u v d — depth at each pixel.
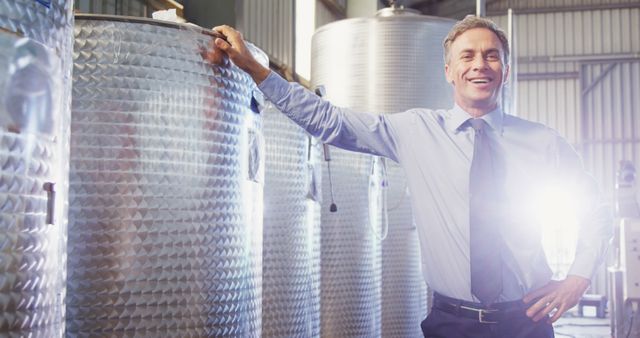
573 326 11.22
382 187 4.49
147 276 2.05
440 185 2.37
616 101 16.28
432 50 4.71
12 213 1.35
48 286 1.46
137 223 2.04
